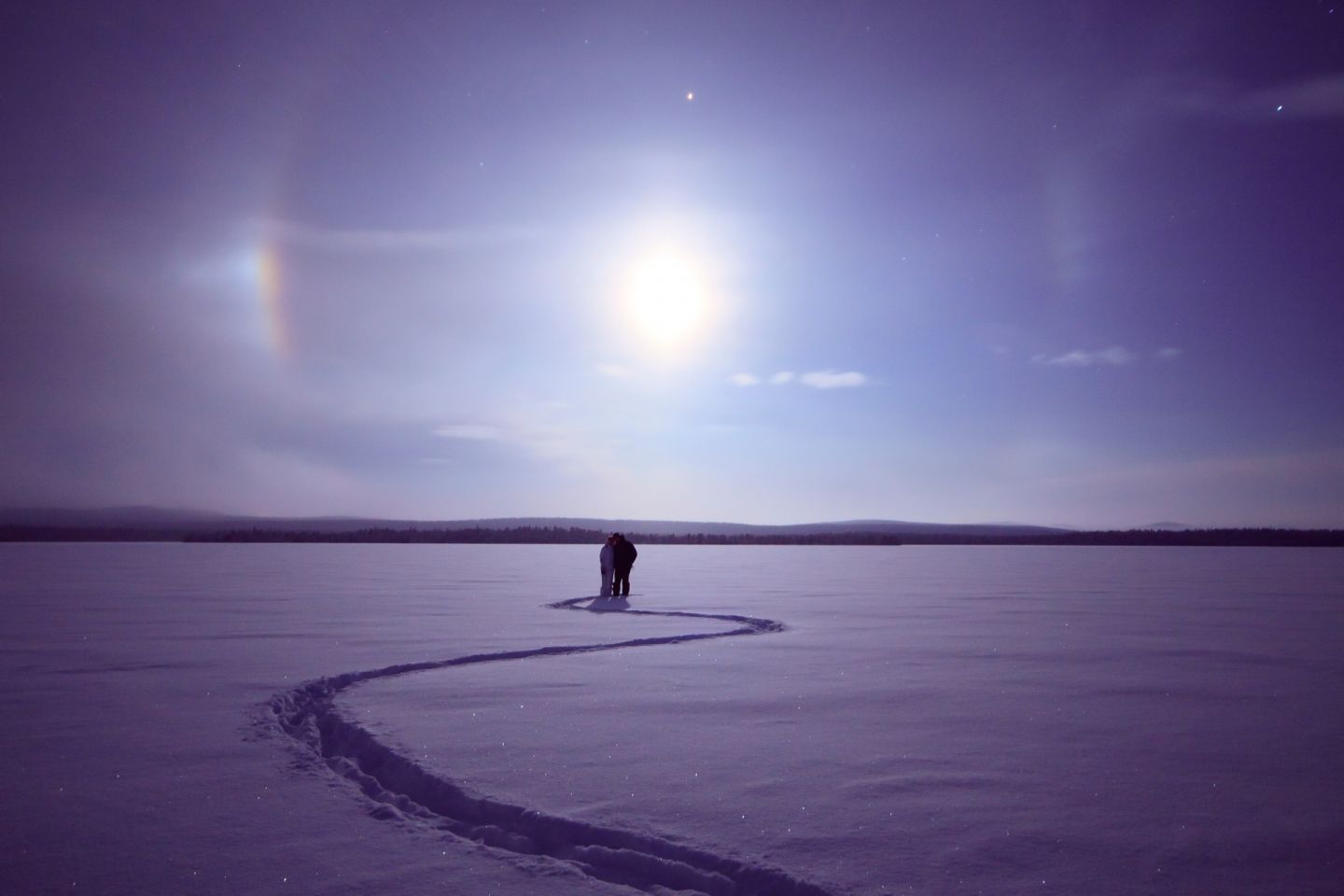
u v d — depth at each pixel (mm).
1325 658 11789
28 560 43188
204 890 4277
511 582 27969
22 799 5648
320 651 12078
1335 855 4723
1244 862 4621
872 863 4559
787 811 5371
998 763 6520
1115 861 4633
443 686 9570
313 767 6402
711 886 4355
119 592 22734
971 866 4539
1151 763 6512
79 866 4570
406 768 6328
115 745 6980
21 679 9789
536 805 5414
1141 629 15312
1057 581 30375
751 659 11656
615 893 4254
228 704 8500
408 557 52781
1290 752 6852
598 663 11305
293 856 4711
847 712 8281
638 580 31641
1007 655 12023
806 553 75000
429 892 4254
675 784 5914
